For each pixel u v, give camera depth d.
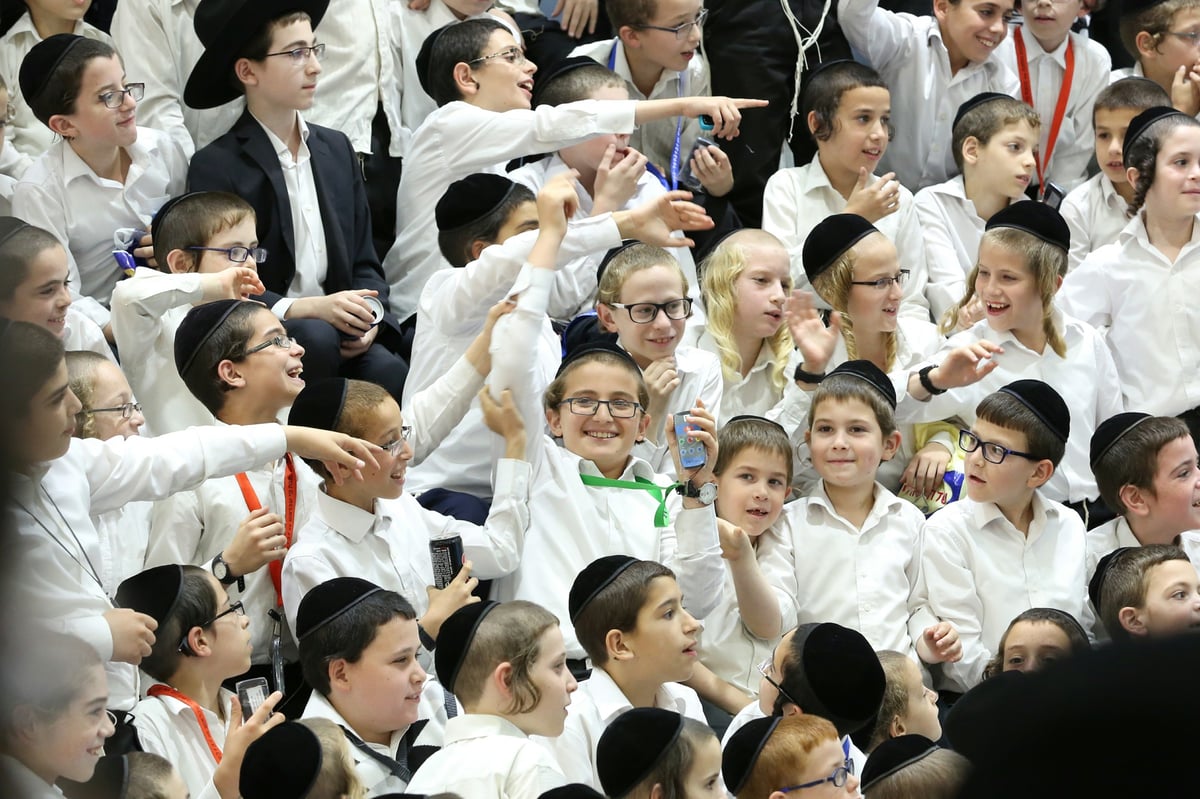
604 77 21.91
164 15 21.94
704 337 19.94
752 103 20.55
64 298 15.12
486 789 11.62
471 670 12.45
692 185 23.59
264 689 13.46
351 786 11.33
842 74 22.72
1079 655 1.93
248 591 15.21
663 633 13.89
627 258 18.25
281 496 15.66
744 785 12.54
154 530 15.43
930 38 25.44
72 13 21.58
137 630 11.87
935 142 25.75
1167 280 22.19
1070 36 26.41
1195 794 1.83
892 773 12.52
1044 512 18.25
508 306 16.14
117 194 19.92
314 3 20.47
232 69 20.33
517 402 16.12
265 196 20.30
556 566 16.05
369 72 23.14
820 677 14.12
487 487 17.97
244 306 15.89
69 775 9.45
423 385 18.41
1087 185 24.56
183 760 12.83
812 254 20.09
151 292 16.81
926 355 20.92
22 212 19.48
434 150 21.53
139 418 15.38
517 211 18.92
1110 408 21.19
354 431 14.72
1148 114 22.69
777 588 17.20
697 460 15.08
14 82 21.55
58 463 12.48
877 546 17.59
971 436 18.09
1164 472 18.61
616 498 16.47
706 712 16.27
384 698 12.99
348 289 20.97
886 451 17.73
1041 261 20.20
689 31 23.09
